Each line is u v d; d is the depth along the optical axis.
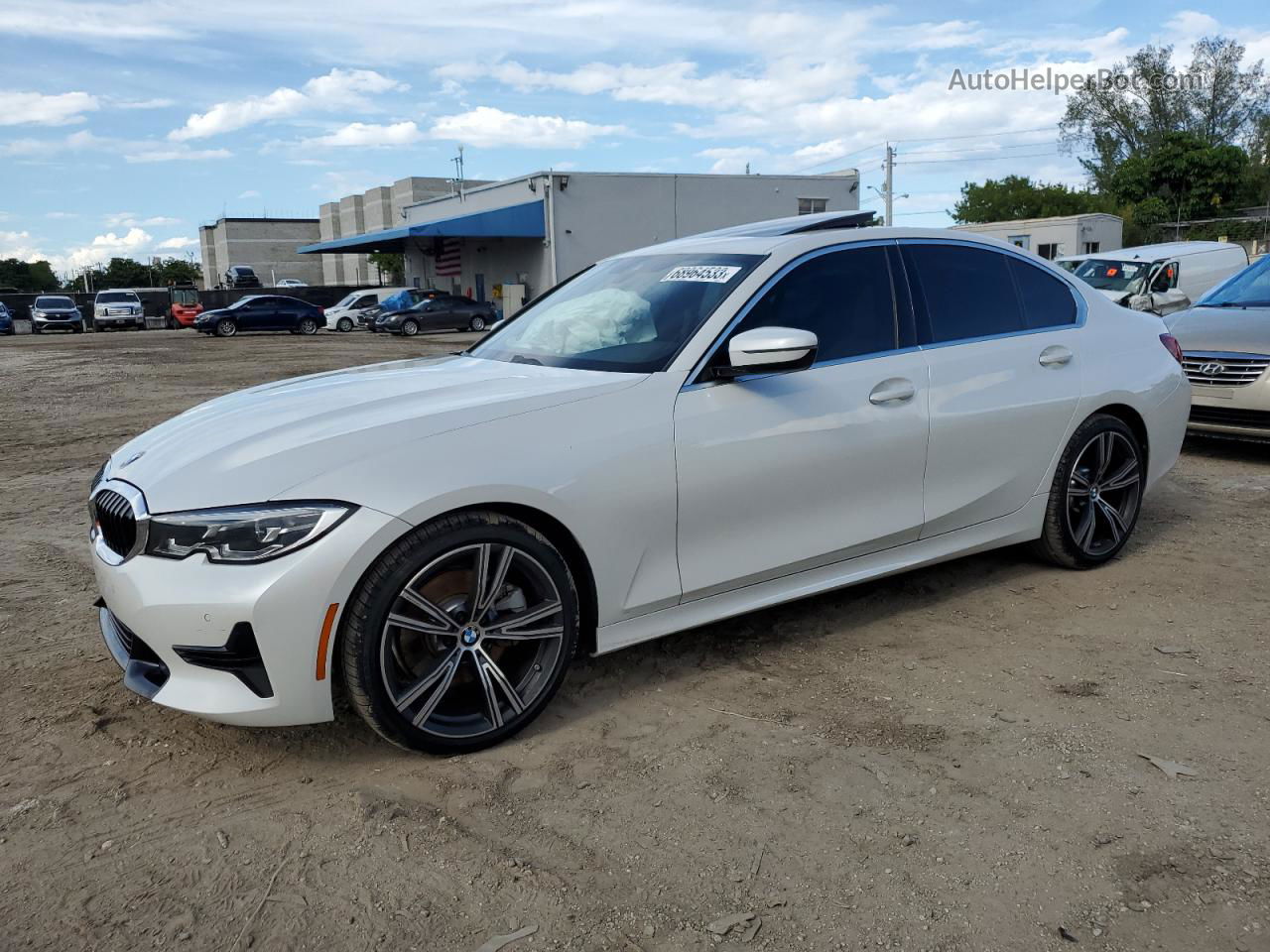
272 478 2.64
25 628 4.09
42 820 2.63
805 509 3.52
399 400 3.12
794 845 2.46
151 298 49.62
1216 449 7.43
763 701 3.27
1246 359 6.47
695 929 2.16
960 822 2.54
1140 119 60.62
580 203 33.69
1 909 2.26
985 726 3.06
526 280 35.47
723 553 3.35
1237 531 5.18
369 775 2.83
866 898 2.25
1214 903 2.20
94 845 2.51
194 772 2.88
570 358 3.54
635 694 3.34
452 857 2.44
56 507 6.45
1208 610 4.04
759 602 3.49
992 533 4.17
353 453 2.73
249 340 29.55
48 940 2.15
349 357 20.47
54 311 39.88
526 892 2.29
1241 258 16.05
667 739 3.02
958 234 4.17
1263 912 2.17
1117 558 4.75
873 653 3.67
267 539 2.59
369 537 2.62
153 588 2.63
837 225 4.12
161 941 2.15
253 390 3.73
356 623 2.67
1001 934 2.12
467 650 2.88
